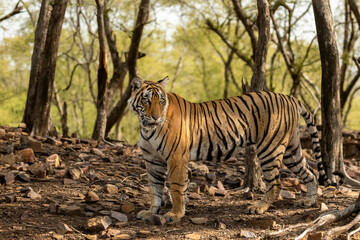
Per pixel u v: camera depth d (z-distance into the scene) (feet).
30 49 90.99
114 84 52.49
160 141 18.89
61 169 27.55
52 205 20.20
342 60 69.21
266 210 21.01
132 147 38.78
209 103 20.88
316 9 27.17
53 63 37.81
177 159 19.12
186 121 19.58
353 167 35.32
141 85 18.84
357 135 45.21
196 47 116.57
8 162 28.02
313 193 22.04
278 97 21.52
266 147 21.01
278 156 21.08
